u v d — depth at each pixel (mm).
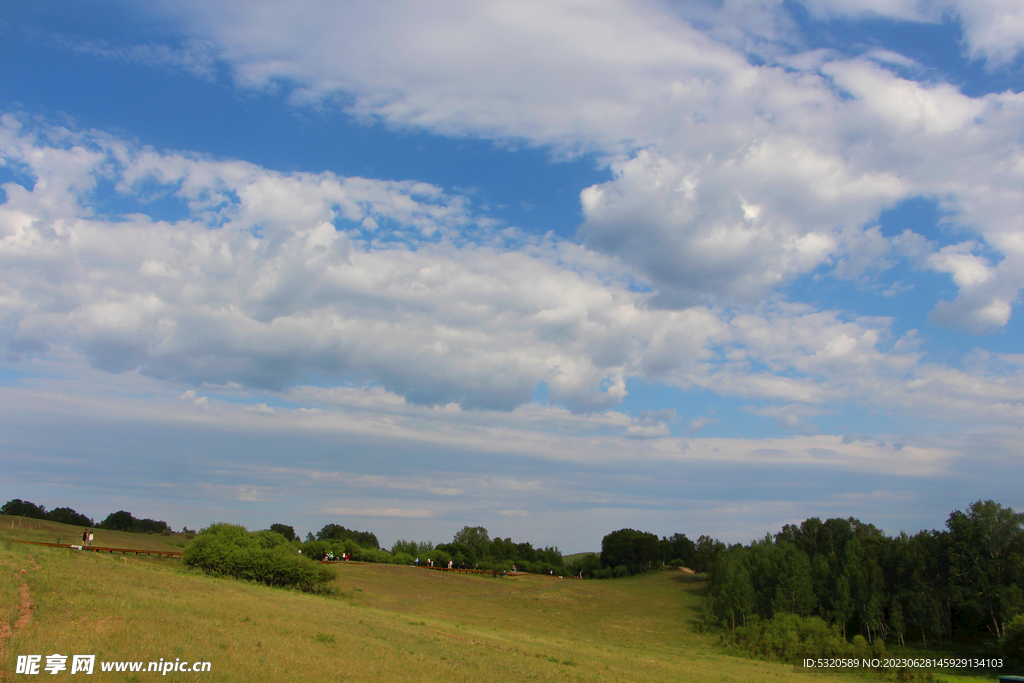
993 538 81375
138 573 42469
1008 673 66500
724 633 84188
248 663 21703
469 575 133625
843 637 76375
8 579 27156
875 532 135625
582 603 109438
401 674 25312
